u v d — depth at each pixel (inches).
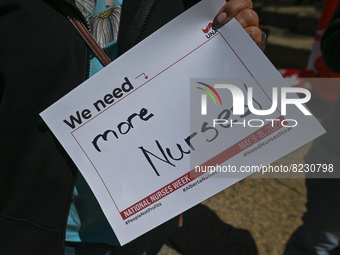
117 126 37.0
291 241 76.2
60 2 36.0
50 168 39.6
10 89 37.4
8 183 39.9
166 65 36.2
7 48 36.7
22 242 42.2
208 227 98.2
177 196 38.4
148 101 36.7
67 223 46.3
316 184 67.2
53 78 37.5
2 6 36.0
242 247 93.3
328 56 57.1
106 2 40.4
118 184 38.1
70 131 36.8
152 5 38.3
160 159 37.8
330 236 68.6
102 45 40.4
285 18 199.5
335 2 131.3
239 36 35.7
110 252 51.9
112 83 36.1
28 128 38.4
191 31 35.7
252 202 106.4
